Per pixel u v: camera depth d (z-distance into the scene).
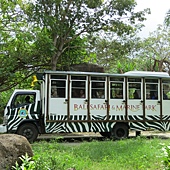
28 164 5.50
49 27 17.55
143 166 7.23
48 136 15.42
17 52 17.03
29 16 16.48
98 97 13.53
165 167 6.10
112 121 13.62
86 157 8.28
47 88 12.90
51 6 16.92
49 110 12.88
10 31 16.98
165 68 28.84
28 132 12.74
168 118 14.48
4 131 12.49
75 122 13.17
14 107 12.69
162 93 14.44
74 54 19.33
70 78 13.21
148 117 14.16
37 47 16.77
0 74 16.20
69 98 13.15
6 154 5.91
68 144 12.05
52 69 17.61
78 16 17.67
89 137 14.90
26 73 18.52
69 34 18.56
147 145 10.01
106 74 13.64
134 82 14.07
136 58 28.98
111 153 8.84
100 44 18.95
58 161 6.59
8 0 16.78
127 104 13.88
